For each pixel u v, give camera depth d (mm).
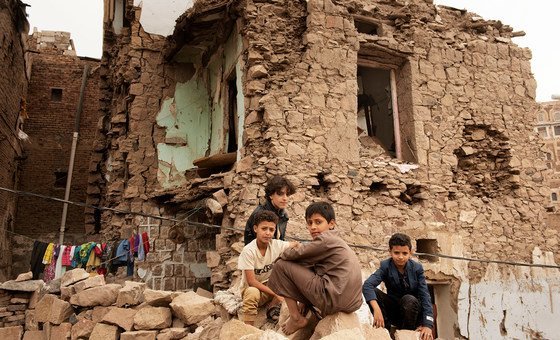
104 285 7750
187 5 13141
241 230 8391
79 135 21188
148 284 11188
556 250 11516
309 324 4691
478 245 10836
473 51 12008
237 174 9625
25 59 18906
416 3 11758
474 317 10352
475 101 11703
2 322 7762
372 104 12953
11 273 17938
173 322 7148
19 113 18594
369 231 9867
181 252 11641
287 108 9844
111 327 7062
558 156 52031
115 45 15508
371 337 4754
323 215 4863
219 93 12445
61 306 7496
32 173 20312
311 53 10281
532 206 11578
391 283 5844
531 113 12203
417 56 11391
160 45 13188
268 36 10328
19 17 16719
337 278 4324
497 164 11773
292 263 4555
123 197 12109
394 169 10500
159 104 12914
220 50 12422
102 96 15844
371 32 12180
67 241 19438
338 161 9977
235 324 4785
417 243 10680
